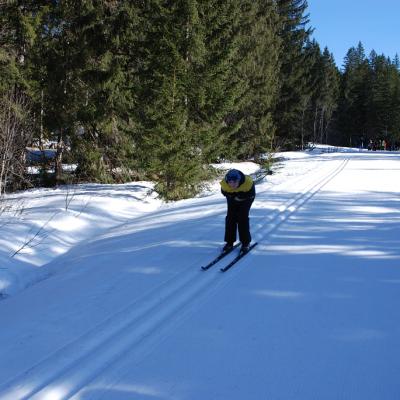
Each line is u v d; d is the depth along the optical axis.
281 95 37.81
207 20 14.77
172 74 12.47
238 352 3.44
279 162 26.08
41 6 16.28
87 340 3.73
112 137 16.41
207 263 5.73
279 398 2.85
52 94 16.22
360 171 18.50
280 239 6.81
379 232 7.11
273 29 32.94
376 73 78.31
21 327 4.09
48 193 14.28
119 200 12.23
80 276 5.67
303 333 3.71
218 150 14.52
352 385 2.96
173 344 3.61
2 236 7.75
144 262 5.90
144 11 14.80
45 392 3.01
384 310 4.12
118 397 2.93
